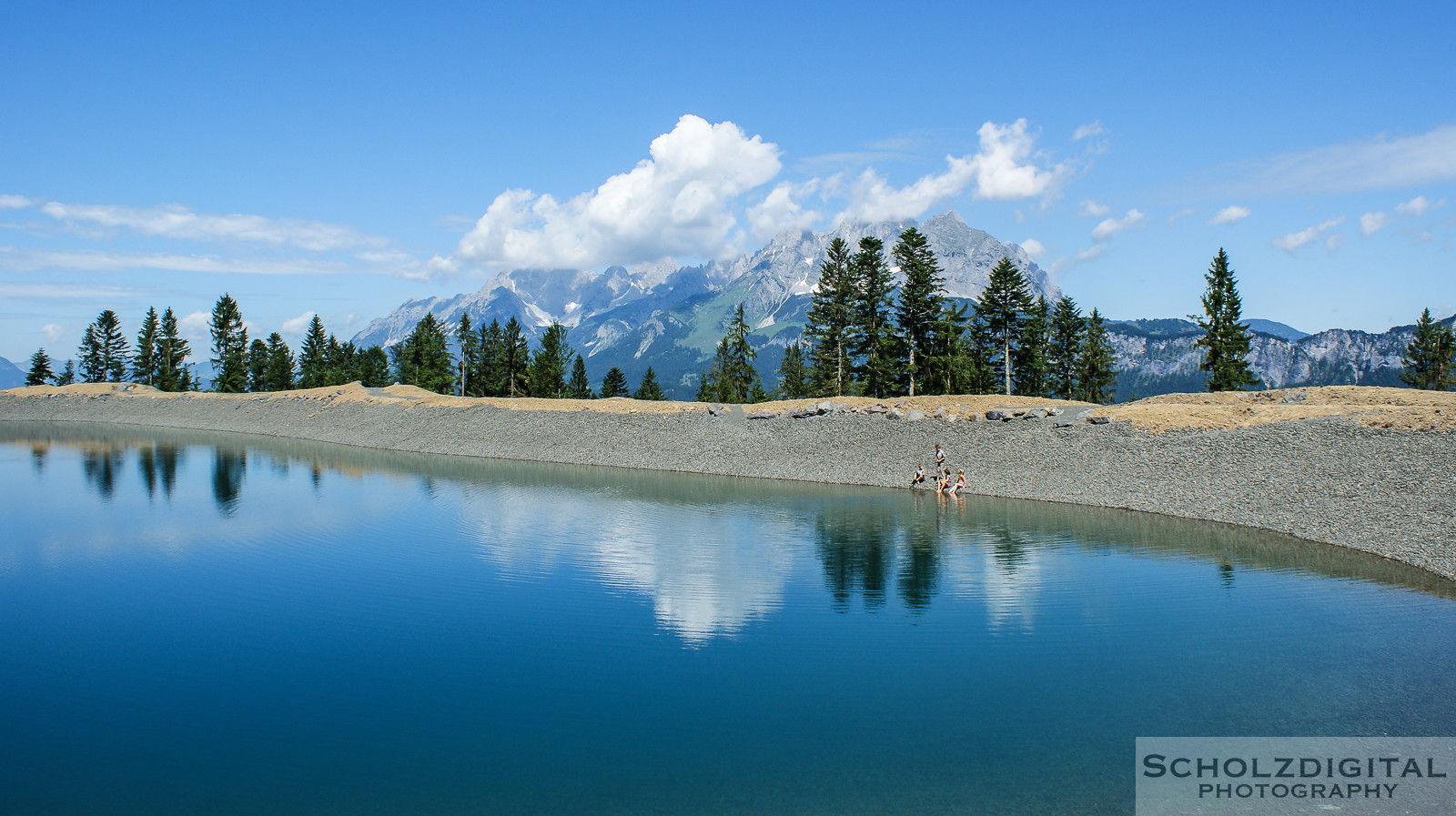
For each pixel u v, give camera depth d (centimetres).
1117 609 2319
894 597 2466
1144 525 3603
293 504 4266
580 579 2709
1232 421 4366
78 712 1689
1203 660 1919
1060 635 2105
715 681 1814
